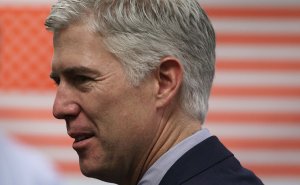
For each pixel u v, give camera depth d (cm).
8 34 1086
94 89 398
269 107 1079
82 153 407
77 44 398
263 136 1076
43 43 1089
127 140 403
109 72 397
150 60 401
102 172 408
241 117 1077
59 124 1070
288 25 1087
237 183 394
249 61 1084
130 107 401
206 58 418
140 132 404
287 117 1076
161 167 403
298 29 1085
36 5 1092
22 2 1091
